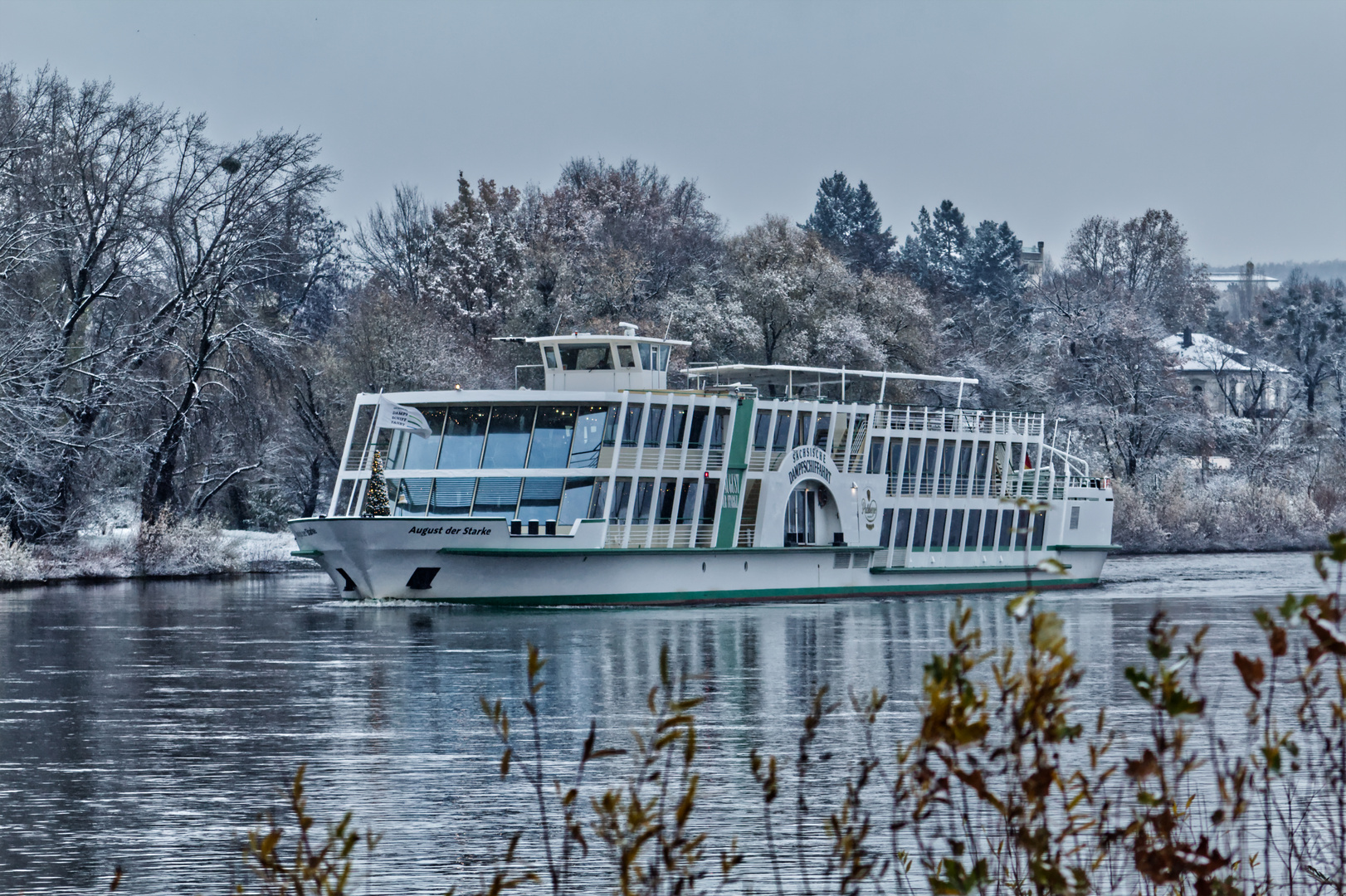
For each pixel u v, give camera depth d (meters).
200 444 145.50
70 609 96.50
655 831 17.28
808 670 64.81
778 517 103.75
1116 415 194.25
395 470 96.31
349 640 76.06
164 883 31.45
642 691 58.00
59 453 124.31
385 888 30.81
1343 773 19.62
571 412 94.38
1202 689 56.62
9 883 31.45
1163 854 17.91
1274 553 176.75
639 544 96.44
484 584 92.06
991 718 45.22
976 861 17.06
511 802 38.72
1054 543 120.25
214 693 58.06
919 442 112.75
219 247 136.38
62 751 45.94
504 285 196.25
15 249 122.62
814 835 34.62
